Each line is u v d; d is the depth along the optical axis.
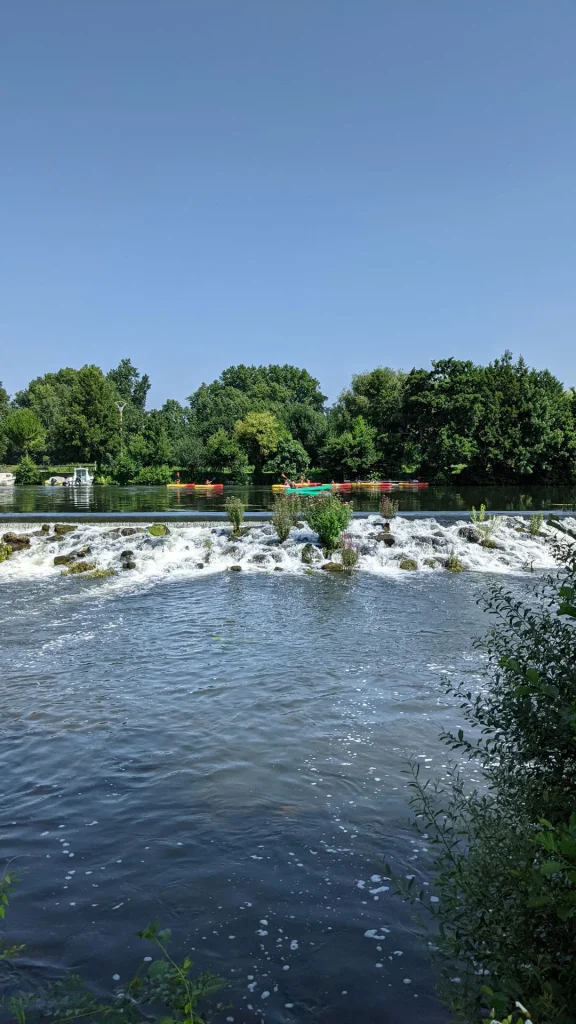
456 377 59.66
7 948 4.34
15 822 5.91
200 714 8.30
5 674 9.81
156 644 11.31
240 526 22.34
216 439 66.88
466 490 48.81
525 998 2.79
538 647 3.84
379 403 71.00
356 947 4.34
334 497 21.55
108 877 5.11
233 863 5.27
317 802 6.20
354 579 17.33
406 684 9.27
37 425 99.12
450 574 17.98
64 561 19.34
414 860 5.26
